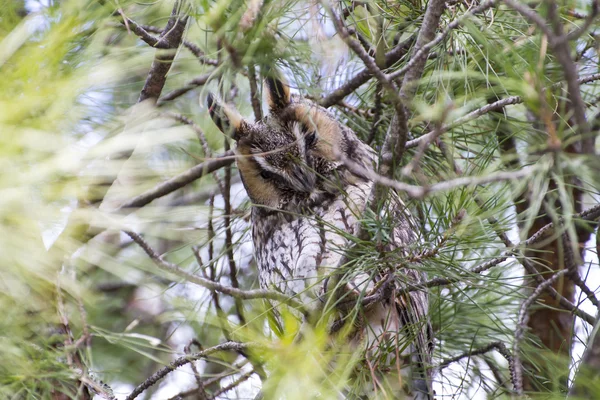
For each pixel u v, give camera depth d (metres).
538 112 3.82
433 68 6.09
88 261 4.56
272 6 5.17
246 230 7.98
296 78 6.20
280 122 7.67
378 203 5.09
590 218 5.36
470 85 5.67
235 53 5.14
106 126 4.59
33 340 4.71
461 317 7.25
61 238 4.12
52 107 4.06
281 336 5.25
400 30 6.44
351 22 6.50
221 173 8.87
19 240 3.87
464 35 5.58
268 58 5.68
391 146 4.90
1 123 3.82
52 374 4.68
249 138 7.59
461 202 4.78
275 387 4.79
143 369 7.71
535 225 7.38
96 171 3.99
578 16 5.03
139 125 4.83
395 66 6.58
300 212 7.54
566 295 7.56
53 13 4.44
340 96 7.41
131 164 4.31
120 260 4.75
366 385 5.44
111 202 5.36
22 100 3.92
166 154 7.25
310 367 4.75
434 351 6.96
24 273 4.06
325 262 6.89
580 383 4.39
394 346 5.48
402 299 6.32
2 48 4.14
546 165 3.79
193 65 7.10
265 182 7.65
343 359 5.25
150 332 7.81
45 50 4.14
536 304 7.09
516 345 5.42
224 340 6.74
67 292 4.73
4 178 3.73
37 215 3.85
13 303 4.29
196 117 7.80
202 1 4.99
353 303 5.51
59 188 3.89
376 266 5.15
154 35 6.37
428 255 5.03
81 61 4.59
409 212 6.16
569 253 5.24
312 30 5.58
